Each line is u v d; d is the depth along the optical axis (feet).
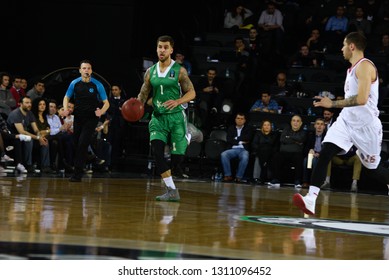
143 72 71.05
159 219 26.81
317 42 75.92
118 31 71.77
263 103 66.69
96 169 63.10
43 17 72.49
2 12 72.69
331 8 80.74
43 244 19.06
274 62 75.36
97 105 45.78
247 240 22.00
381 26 77.41
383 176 30.55
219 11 84.12
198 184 54.39
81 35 72.28
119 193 39.09
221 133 65.31
